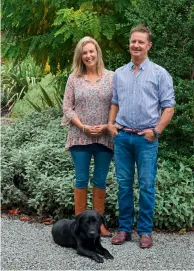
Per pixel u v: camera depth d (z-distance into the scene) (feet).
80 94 17.47
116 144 17.13
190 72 22.58
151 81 16.37
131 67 16.78
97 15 27.81
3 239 17.71
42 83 42.24
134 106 16.51
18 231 18.66
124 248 16.98
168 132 21.80
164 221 19.01
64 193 19.85
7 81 45.65
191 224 19.10
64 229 16.97
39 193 20.54
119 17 26.71
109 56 24.49
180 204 19.11
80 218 16.22
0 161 23.20
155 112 16.58
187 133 21.61
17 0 29.04
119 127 16.94
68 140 17.98
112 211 19.65
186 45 22.03
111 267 15.43
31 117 31.60
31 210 21.31
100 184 18.15
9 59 32.42
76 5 27.22
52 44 27.96
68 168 22.02
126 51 27.09
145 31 16.42
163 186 20.01
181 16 22.63
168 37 22.20
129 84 16.62
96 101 17.46
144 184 16.84
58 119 29.71
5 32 31.48
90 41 17.53
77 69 17.79
